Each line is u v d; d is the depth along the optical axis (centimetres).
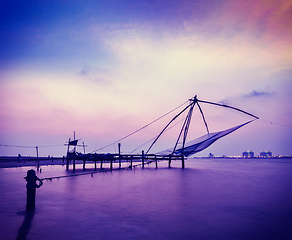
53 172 3778
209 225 800
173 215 938
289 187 1778
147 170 4016
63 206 1111
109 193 1520
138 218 895
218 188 1739
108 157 4262
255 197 1342
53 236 689
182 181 2253
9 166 5722
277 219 866
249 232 723
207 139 3192
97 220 866
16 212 986
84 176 2878
